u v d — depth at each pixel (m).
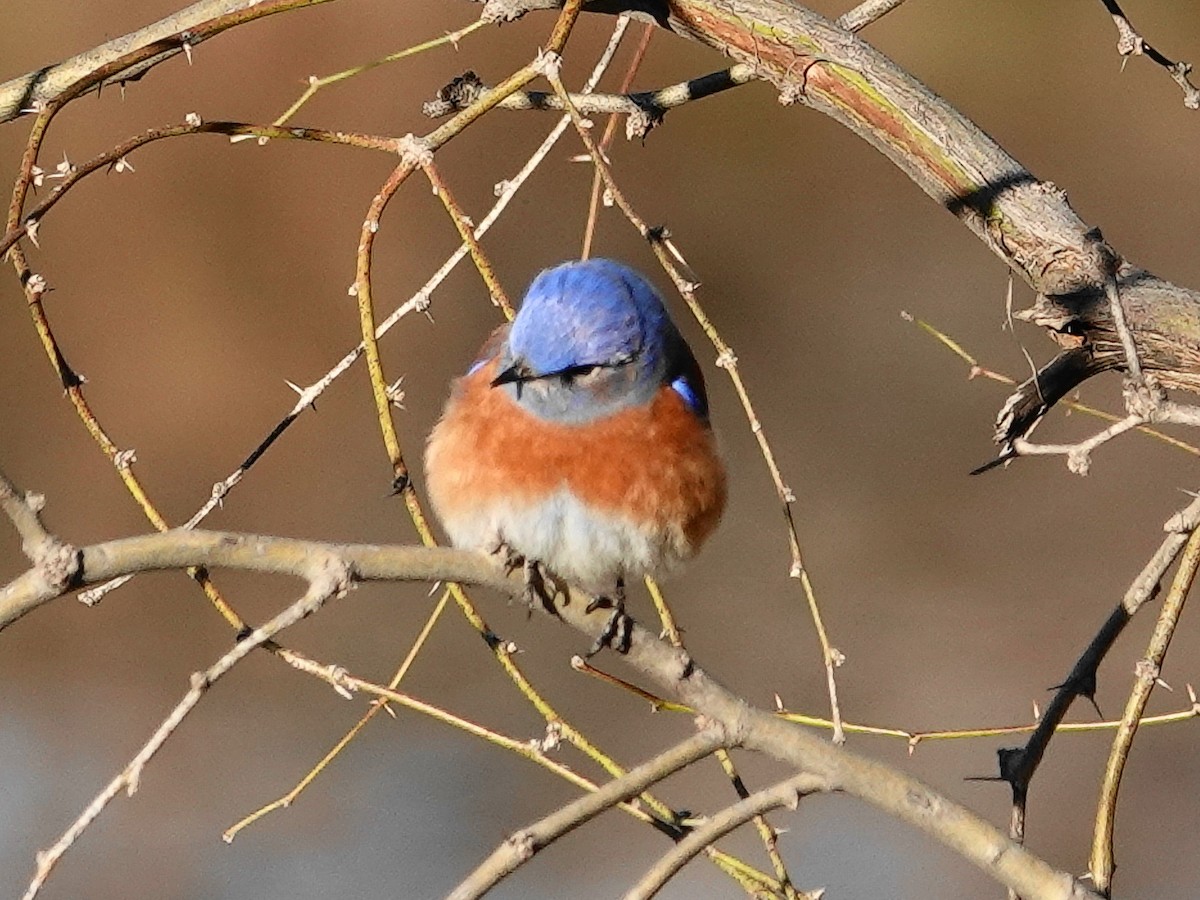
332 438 16.81
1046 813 13.33
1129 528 16.23
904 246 19.16
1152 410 5.29
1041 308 6.20
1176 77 6.89
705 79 7.66
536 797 13.61
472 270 17.77
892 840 12.63
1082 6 20.02
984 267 18.92
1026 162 19.09
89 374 16.84
